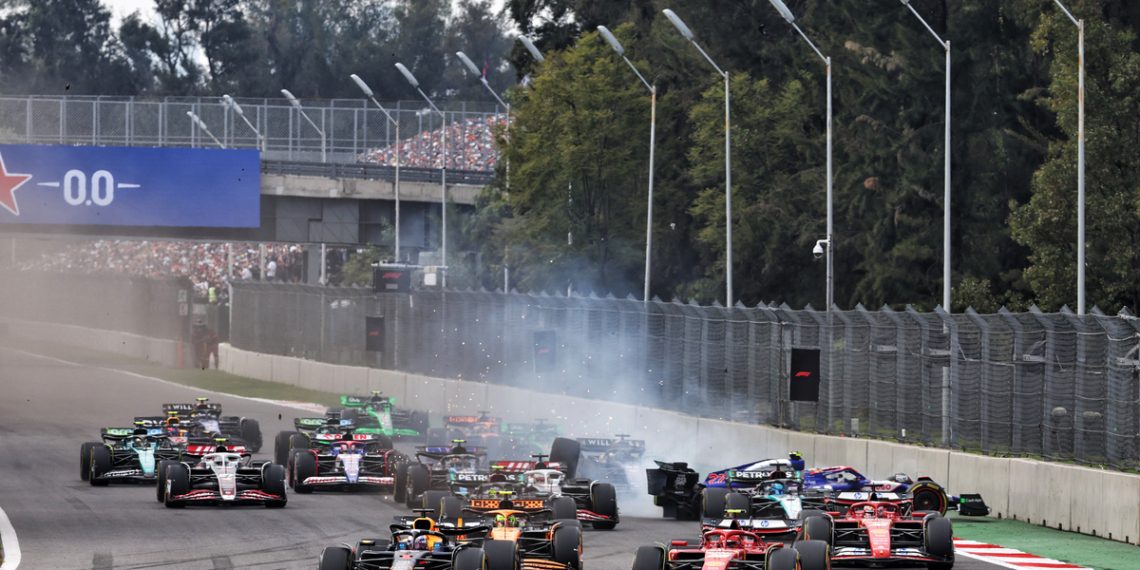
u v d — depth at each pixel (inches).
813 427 5762.8
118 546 3786.9
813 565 2849.4
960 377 4822.8
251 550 3705.7
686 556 2930.6
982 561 3563.0
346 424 5753.0
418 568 2778.1
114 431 5526.6
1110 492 3959.2
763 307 6072.8
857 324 5477.4
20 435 7637.8
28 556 3617.1
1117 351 4065.0
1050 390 4367.6
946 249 6973.4
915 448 4933.6
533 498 3737.7
